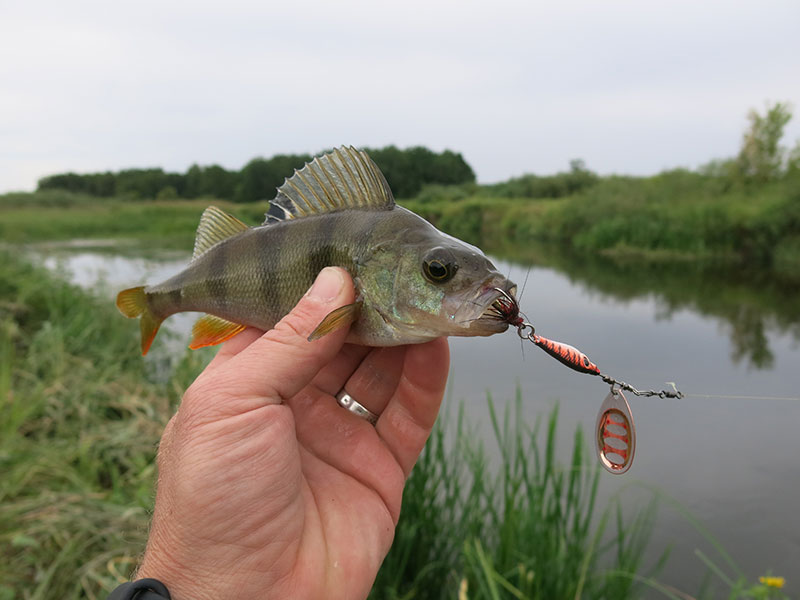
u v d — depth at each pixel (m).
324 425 0.25
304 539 0.21
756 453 0.58
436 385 0.24
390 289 0.22
